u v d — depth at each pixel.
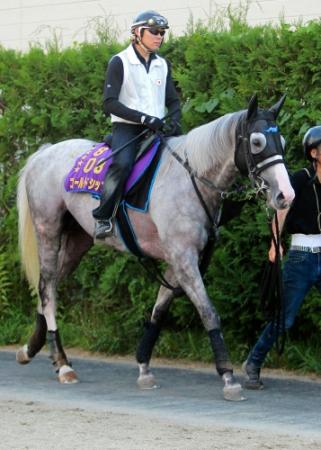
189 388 8.79
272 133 7.84
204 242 8.34
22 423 7.19
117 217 8.75
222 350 8.16
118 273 10.50
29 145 11.38
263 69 9.49
